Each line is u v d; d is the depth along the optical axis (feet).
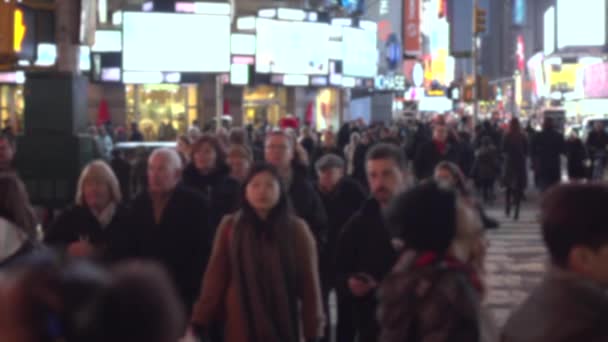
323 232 26.11
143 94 144.25
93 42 57.31
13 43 47.21
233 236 18.80
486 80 127.65
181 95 146.00
